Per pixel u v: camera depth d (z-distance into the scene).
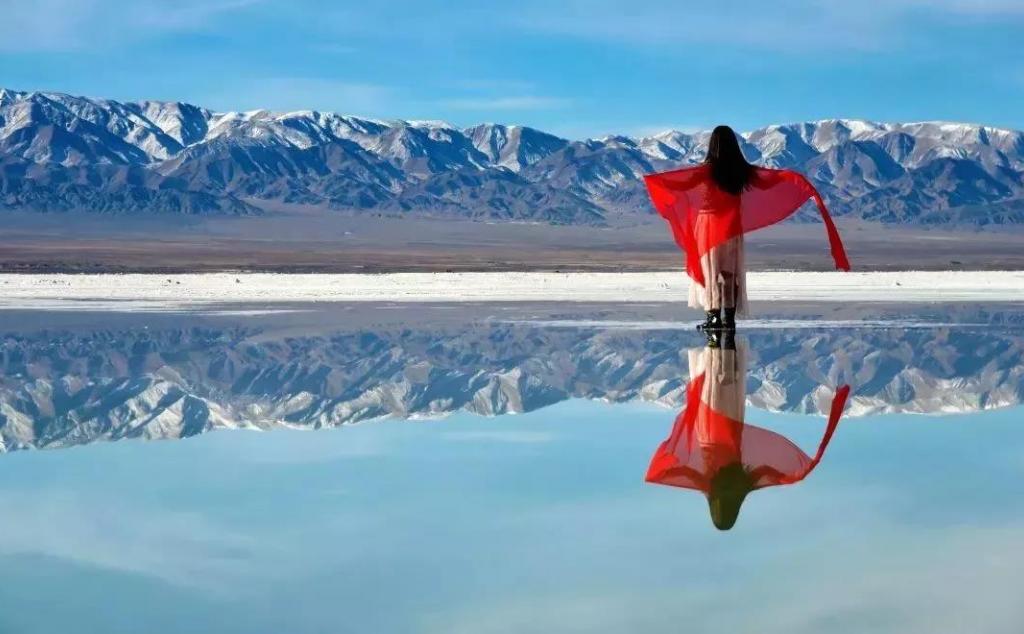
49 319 21.34
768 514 5.31
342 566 4.48
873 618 3.75
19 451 7.32
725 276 17.17
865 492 5.82
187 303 27.34
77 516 5.36
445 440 7.70
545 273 47.53
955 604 3.89
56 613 3.90
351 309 24.55
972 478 6.19
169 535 4.99
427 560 4.55
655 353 14.04
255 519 5.30
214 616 3.86
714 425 8.34
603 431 8.06
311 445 7.51
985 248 160.38
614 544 4.77
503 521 5.22
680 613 3.82
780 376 11.55
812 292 32.44
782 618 3.76
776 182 17.00
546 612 3.86
